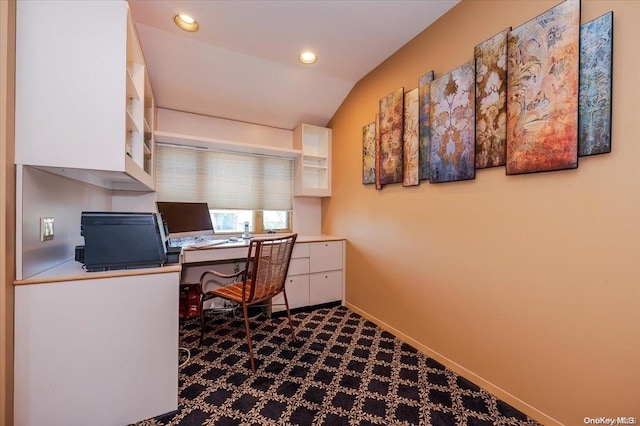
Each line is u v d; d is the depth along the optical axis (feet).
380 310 8.36
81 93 4.02
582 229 4.14
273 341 7.41
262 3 5.93
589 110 3.99
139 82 5.90
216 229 10.29
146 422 4.53
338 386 5.52
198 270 9.70
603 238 3.92
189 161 9.49
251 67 8.32
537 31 4.55
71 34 3.97
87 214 4.36
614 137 3.80
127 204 8.48
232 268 10.11
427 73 6.73
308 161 11.55
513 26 4.98
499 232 5.24
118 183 7.47
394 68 7.82
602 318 3.94
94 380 4.23
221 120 10.20
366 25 6.68
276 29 6.80
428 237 6.77
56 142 3.91
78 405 4.14
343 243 10.20
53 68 3.90
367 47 7.56
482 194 5.54
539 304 4.66
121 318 4.37
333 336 7.72
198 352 6.81
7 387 3.67
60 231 4.91
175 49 7.39
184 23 6.56
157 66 7.77
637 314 3.63
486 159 5.39
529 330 4.79
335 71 8.82
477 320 5.63
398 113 7.57
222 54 7.75
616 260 3.80
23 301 3.82
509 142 4.97
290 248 7.36
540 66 4.51
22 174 3.78
